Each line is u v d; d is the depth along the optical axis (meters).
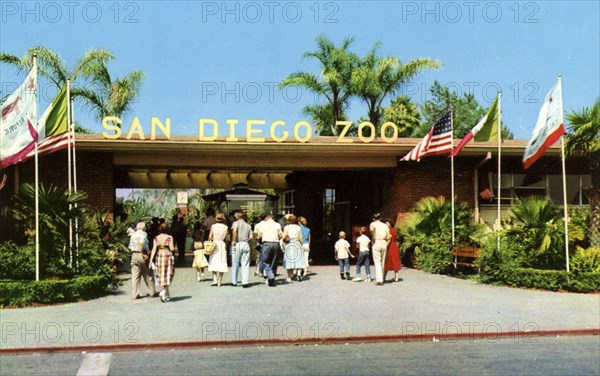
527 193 22.59
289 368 8.09
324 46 35.66
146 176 28.52
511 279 15.95
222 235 16.41
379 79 34.97
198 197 43.84
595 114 16.62
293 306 12.87
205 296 14.41
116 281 16.09
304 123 19.73
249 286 16.23
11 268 14.59
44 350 9.26
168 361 8.61
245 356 8.91
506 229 17.17
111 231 17.61
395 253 17.30
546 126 15.20
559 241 15.86
